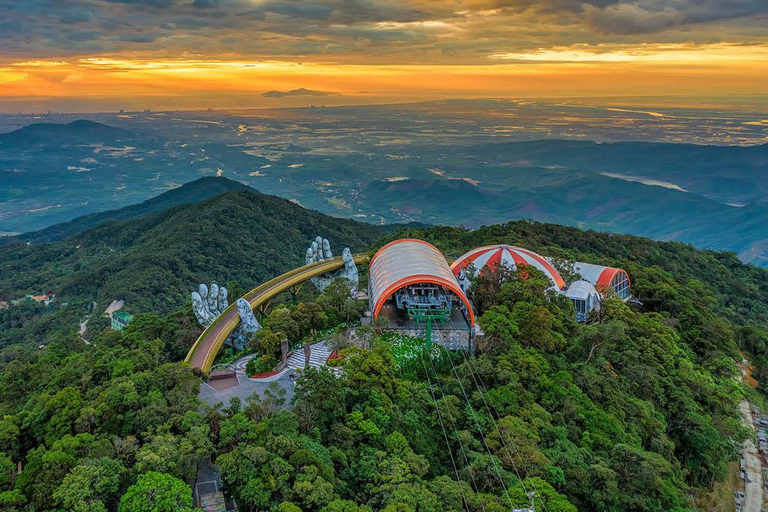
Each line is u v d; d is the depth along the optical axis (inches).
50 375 2979.8
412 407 2529.5
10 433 2144.4
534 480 2030.0
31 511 1679.4
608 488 2181.3
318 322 3587.6
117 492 1787.6
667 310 4542.3
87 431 2140.7
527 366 2888.8
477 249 4493.1
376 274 3855.8
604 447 2506.2
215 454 2062.0
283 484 1777.8
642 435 2778.1
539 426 2472.9
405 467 1975.9
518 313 3334.2
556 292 3917.3
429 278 3366.1
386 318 3358.8
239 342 3656.5
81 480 1690.5
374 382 2502.5
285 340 3085.6
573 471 2199.8
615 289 4507.9
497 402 2610.7
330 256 5541.3
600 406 2824.8
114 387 2313.0
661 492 2242.9
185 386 2470.5
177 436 2021.4
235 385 2869.1
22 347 6107.3
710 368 3789.4
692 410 3083.2
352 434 2175.2
